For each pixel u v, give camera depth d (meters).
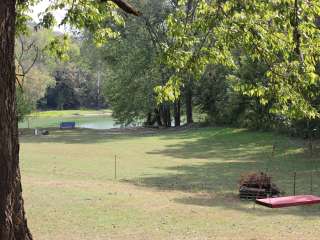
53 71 93.81
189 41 8.97
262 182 14.39
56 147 31.84
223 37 8.70
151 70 44.09
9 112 4.51
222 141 35.28
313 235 9.81
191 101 50.97
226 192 15.60
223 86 45.34
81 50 52.69
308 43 8.27
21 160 24.25
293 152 27.95
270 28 8.45
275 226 10.74
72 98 100.25
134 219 11.39
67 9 10.15
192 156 27.38
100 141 36.91
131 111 49.50
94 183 16.97
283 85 8.46
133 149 30.97
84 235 9.81
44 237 9.60
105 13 10.10
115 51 46.53
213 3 8.69
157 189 16.08
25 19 10.02
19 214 4.68
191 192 15.59
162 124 53.72
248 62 28.61
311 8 8.12
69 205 12.86
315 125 29.31
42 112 91.44
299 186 16.88
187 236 9.74
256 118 38.62
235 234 9.93
